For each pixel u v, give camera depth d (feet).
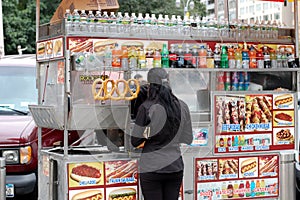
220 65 20.62
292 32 22.85
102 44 19.62
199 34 21.13
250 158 20.95
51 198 19.61
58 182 19.13
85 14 19.70
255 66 21.17
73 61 18.63
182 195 20.03
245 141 20.92
